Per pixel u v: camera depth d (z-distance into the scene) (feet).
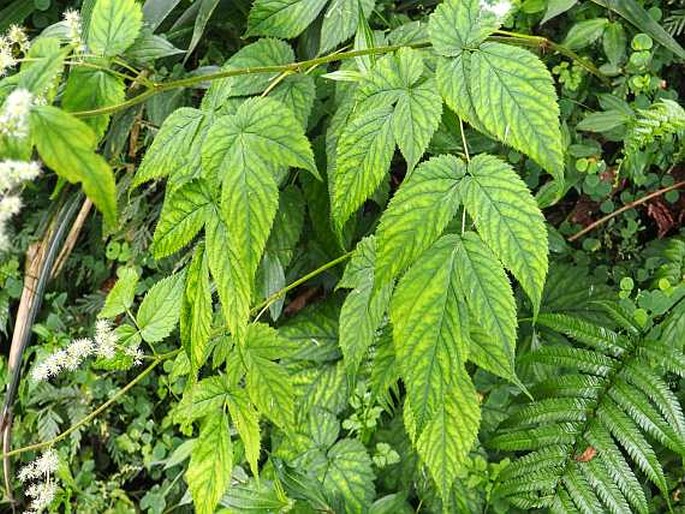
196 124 1.60
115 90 1.44
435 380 1.32
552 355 1.94
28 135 1.11
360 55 1.65
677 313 1.95
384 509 2.07
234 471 2.19
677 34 2.16
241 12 2.29
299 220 2.02
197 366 1.55
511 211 1.33
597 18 2.11
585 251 2.28
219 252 1.49
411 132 1.43
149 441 2.66
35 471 2.03
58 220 2.35
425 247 1.33
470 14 1.44
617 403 1.86
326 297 2.36
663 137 2.04
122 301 1.89
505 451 2.17
